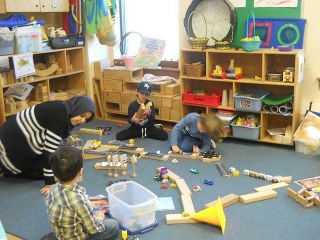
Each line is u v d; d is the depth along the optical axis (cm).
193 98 389
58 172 189
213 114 361
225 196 263
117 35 470
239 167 316
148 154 336
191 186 283
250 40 344
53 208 191
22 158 288
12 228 235
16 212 253
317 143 333
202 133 342
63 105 268
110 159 311
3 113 357
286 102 349
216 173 304
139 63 441
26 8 372
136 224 223
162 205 256
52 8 403
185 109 403
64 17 442
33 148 283
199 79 382
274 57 367
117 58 472
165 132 388
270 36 364
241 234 223
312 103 366
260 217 241
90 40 446
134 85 434
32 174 301
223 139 381
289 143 353
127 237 221
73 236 195
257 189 275
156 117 419
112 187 241
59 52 419
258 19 366
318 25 348
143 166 320
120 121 446
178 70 430
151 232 227
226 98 380
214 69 387
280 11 357
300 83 354
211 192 273
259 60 374
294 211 247
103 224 207
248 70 383
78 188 196
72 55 448
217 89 402
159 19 444
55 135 268
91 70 454
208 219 229
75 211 190
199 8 386
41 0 388
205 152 338
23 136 279
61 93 429
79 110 267
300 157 335
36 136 278
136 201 247
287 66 365
